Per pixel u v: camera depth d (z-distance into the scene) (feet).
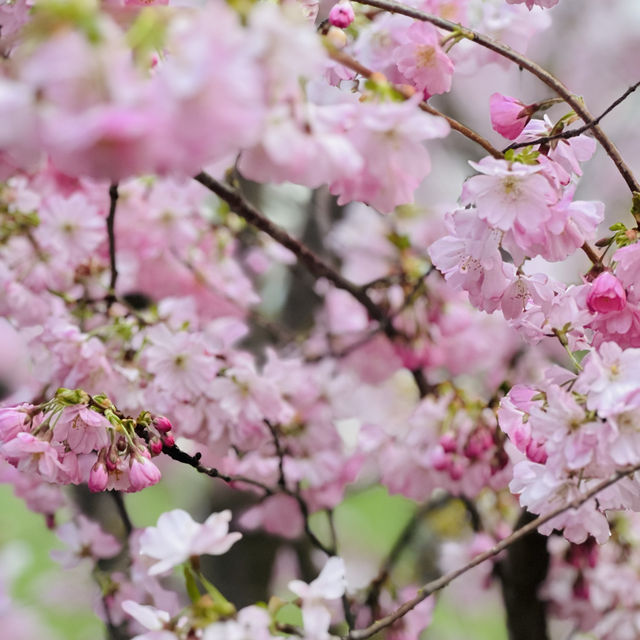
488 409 6.47
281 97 5.42
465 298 6.74
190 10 5.36
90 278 6.60
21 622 9.29
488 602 8.29
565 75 10.27
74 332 6.28
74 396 5.90
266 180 5.50
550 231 5.82
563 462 5.81
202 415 6.34
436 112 5.82
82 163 5.28
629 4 10.18
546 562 6.66
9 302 6.49
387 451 6.65
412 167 5.61
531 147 5.88
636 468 5.75
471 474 6.54
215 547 5.75
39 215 6.47
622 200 9.39
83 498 7.08
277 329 6.92
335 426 6.70
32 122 5.32
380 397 7.11
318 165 5.50
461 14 6.21
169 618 5.76
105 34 5.29
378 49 6.08
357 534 10.56
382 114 5.57
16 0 5.79
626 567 6.66
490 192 5.78
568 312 5.91
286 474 6.61
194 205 6.79
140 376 6.31
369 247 7.11
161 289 6.82
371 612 6.62
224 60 5.29
